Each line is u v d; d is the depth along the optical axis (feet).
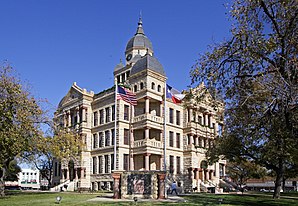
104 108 211.00
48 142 136.15
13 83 121.90
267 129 85.56
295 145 80.48
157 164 200.34
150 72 199.21
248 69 72.64
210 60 74.33
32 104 126.52
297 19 68.39
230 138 122.31
